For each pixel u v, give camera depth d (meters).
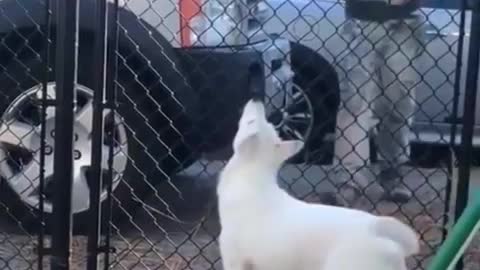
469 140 3.34
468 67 3.32
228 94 4.46
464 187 3.35
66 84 3.14
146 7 4.59
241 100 4.44
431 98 5.47
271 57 4.73
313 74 5.39
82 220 4.46
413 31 4.93
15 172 4.57
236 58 4.46
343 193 5.16
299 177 5.38
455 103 3.48
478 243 4.30
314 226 2.71
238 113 4.44
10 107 4.50
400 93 5.04
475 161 6.31
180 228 4.75
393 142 5.14
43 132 3.32
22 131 4.50
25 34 4.42
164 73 4.41
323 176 5.38
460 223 2.48
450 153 3.54
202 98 4.47
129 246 4.34
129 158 4.49
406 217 4.57
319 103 5.38
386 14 4.86
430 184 5.22
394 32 4.92
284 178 5.41
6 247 4.40
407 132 5.14
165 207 4.90
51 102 3.21
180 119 4.48
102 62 3.24
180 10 4.60
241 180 2.86
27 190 4.54
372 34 4.95
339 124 5.32
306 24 5.47
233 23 4.70
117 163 4.49
